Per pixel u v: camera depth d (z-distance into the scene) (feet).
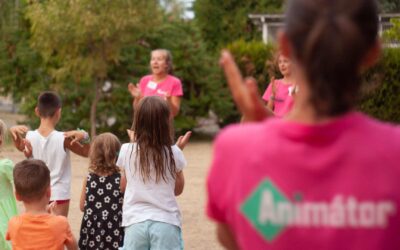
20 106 65.57
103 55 56.08
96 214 18.24
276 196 5.02
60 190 19.99
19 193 14.89
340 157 4.96
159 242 16.01
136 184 16.24
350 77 5.00
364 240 4.89
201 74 63.77
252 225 5.08
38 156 19.94
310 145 5.02
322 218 4.93
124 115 61.41
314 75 4.99
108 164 18.33
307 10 5.06
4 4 63.57
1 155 48.62
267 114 5.90
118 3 53.93
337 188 4.93
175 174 16.55
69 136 20.13
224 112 65.77
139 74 62.08
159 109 16.11
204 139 65.10
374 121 5.19
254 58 59.93
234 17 104.47
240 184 5.17
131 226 16.14
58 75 57.00
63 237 14.80
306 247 4.96
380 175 4.91
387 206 4.88
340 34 4.92
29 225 14.66
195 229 27.20
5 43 62.34
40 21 54.19
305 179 4.99
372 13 5.13
